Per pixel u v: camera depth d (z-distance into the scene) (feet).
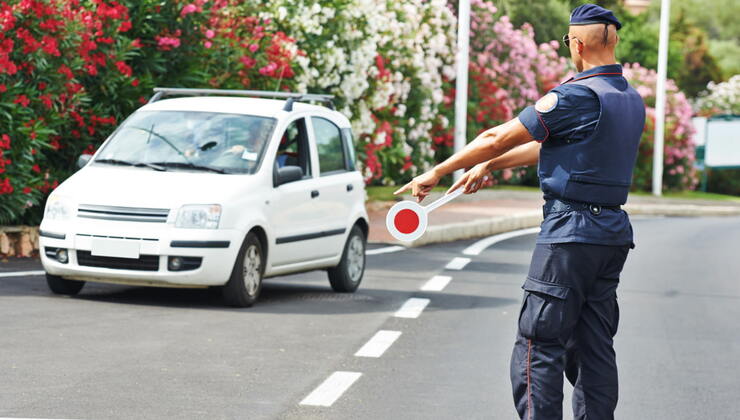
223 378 31.27
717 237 99.40
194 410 27.53
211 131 47.01
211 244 42.52
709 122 230.48
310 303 46.68
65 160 65.46
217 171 45.21
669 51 260.01
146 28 68.18
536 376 21.94
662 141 177.27
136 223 42.68
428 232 79.97
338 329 40.27
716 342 40.65
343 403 28.99
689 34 264.11
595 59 22.13
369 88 97.04
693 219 137.28
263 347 36.09
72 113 62.28
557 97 21.44
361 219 52.85
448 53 119.96
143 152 46.34
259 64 76.69
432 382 32.04
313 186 48.65
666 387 32.60
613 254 21.95
